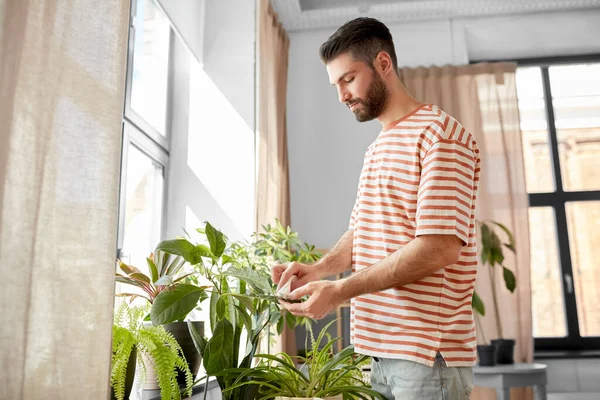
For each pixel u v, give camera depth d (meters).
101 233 0.71
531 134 3.95
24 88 0.62
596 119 3.91
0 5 0.60
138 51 2.24
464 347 1.04
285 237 1.77
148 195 2.28
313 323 3.06
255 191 2.31
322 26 3.78
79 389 0.66
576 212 3.78
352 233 1.32
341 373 1.15
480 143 3.60
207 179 2.36
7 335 0.58
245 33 2.47
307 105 3.69
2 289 0.58
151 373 1.29
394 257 1.01
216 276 1.17
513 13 3.72
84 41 0.71
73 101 0.69
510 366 2.63
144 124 2.11
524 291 3.39
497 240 3.19
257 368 1.07
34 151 0.63
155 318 0.96
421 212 1.01
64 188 0.67
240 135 2.38
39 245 0.63
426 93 3.64
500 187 3.54
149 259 1.26
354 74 1.17
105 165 0.73
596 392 3.32
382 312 1.08
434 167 1.03
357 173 3.56
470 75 3.68
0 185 0.58
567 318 3.62
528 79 4.01
